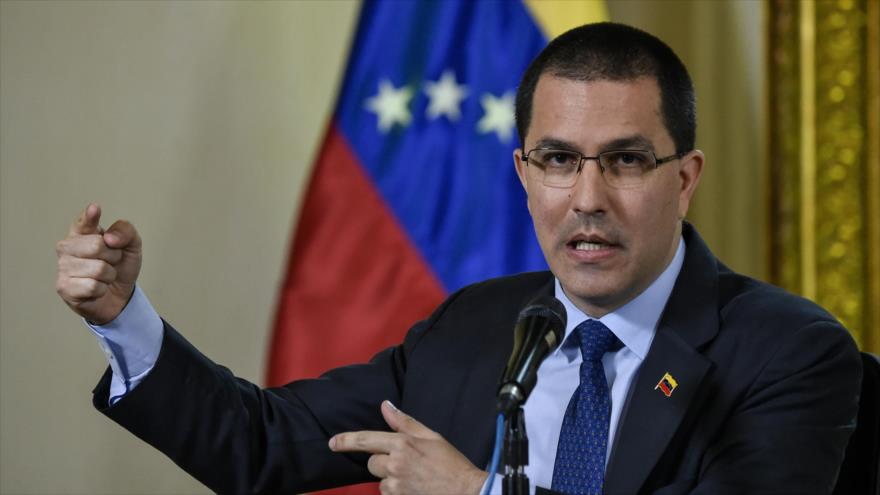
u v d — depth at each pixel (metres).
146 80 14.24
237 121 14.29
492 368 7.88
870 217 13.61
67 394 14.17
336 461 7.97
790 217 13.73
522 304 8.21
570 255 7.12
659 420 7.05
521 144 7.48
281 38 14.29
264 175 14.30
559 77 7.08
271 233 14.29
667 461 7.02
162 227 14.23
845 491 7.48
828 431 6.92
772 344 7.16
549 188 7.09
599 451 7.20
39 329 14.12
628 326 7.45
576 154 7.03
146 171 14.23
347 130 13.59
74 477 14.16
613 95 6.97
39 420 14.12
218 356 14.23
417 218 13.45
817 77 13.66
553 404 7.63
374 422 8.18
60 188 14.14
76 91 14.20
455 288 13.38
